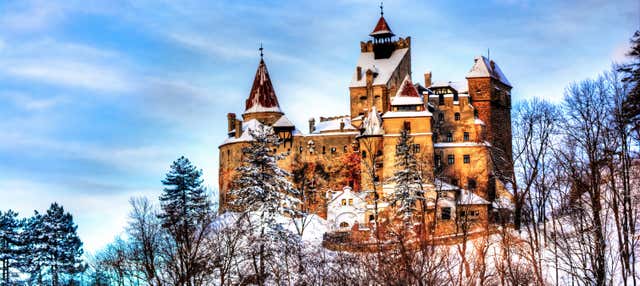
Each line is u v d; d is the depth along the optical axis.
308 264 64.62
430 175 102.88
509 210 98.50
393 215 92.06
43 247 84.62
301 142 122.00
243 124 130.75
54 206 87.06
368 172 112.31
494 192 111.12
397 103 111.25
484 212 100.88
